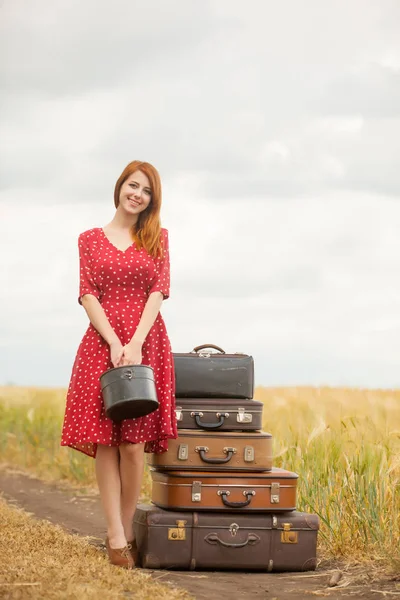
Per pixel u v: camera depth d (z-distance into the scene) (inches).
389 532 234.1
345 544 235.9
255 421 225.9
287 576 211.0
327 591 192.1
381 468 251.9
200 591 186.9
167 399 213.2
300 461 275.6
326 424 314.0
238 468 219.8
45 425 499.8
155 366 215.8
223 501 214.7
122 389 201.0
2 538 225.6
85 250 217.3
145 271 215.3
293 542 215.3
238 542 213.6
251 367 229.6
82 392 213.2
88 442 219.3
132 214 218.5
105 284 215.3
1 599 163.5
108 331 209.8
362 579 203.6
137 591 178.1
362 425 301.3
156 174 218.2
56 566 191.9
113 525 209.3
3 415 541.3
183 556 212.4
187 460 219.1
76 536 244.4
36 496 360.2
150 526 211.8
